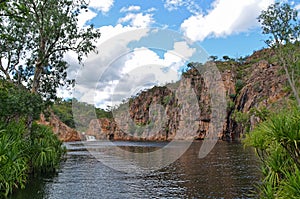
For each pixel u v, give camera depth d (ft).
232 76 187.21
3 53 51.57
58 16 48.93
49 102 55.36
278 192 16.48
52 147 48.49
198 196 32.63
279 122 17.84
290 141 17.20
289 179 15.53
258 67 189.98
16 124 39.73
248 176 43.29
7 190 29.45
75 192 34.76
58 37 51.29
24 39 52.08
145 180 41.32
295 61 93.91
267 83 160.04
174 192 34.65
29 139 44.60
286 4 92.48
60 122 126.72
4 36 49.42
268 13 93.66
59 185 38.50
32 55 53.36
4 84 47.83
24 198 31.60
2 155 28.91
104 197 32.68
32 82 51.83
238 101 169.37
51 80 55.77
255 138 22.36
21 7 46.44
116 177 43.75
